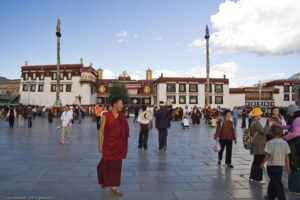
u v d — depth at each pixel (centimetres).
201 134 1419
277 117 642
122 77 6259
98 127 1591
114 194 410
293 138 448
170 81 5531
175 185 464
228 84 5734
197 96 5569
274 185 389
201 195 413
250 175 502
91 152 782
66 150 817
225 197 407
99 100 6019
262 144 490
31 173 528
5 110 3984
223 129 626
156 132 1539
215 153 803
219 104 5662
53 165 602
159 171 565
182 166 617
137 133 1452
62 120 962
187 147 927
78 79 5394
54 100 5459
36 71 5609
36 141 1023
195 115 2330
